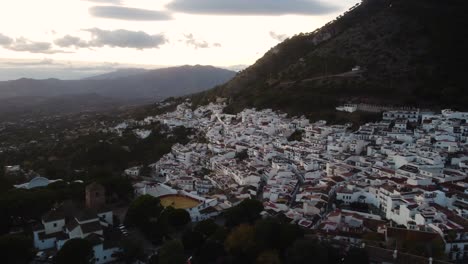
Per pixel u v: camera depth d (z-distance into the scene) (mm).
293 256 109375
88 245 114188
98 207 145125
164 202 170750
